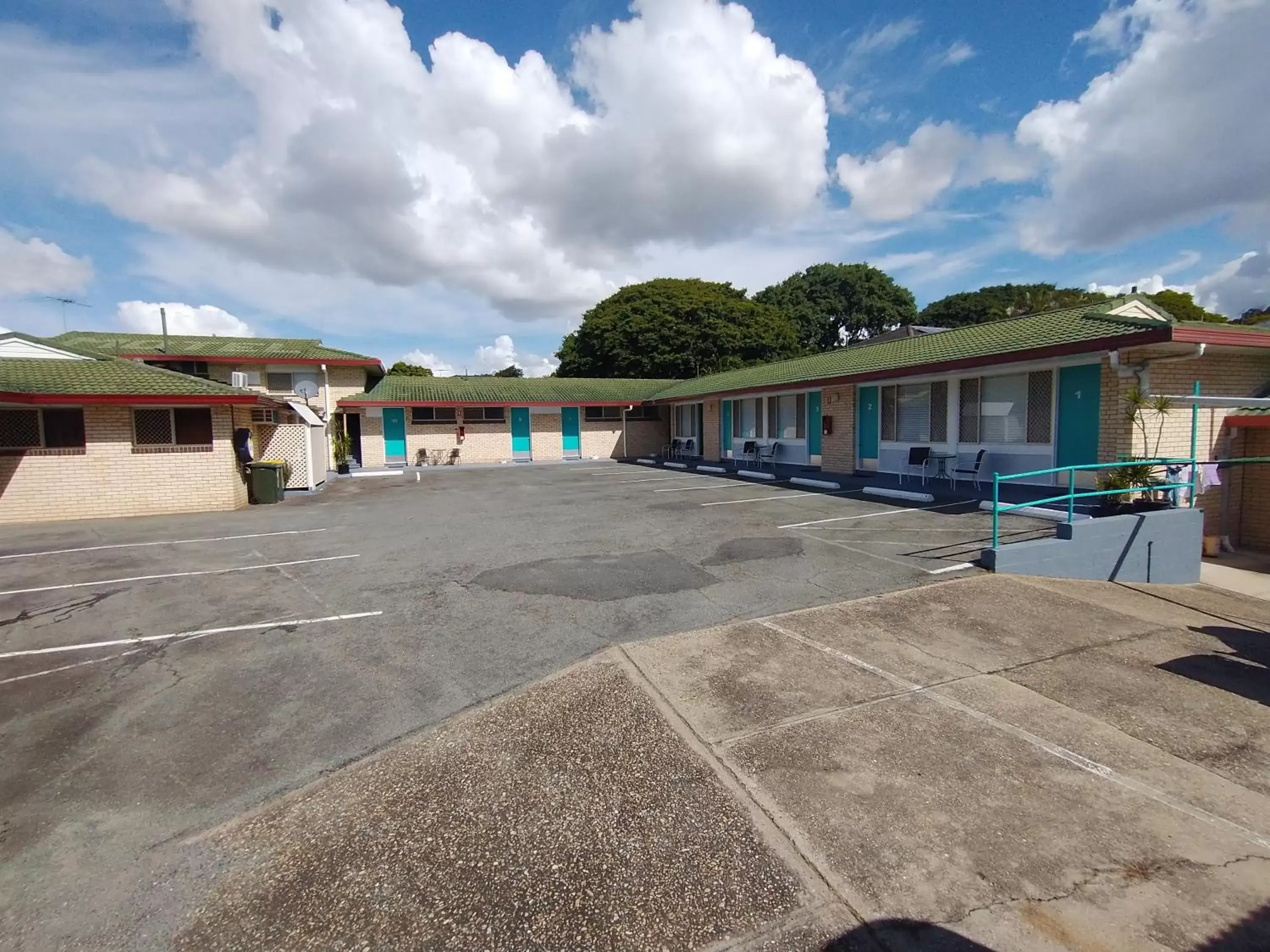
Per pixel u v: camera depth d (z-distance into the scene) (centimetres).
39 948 228
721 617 562
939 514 1031
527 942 226
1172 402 874
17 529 1106
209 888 257
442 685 439
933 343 1473
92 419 1259
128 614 608
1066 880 250
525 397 2612
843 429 1641
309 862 270
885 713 386
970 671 447
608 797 308
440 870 263
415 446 2508
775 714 386
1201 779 320
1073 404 1072
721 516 1092
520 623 559
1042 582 669
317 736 375
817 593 623
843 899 241
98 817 304
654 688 423
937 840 273
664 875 256
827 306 5294
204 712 408
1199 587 754
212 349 2694
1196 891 244
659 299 4375
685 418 2686
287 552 880
